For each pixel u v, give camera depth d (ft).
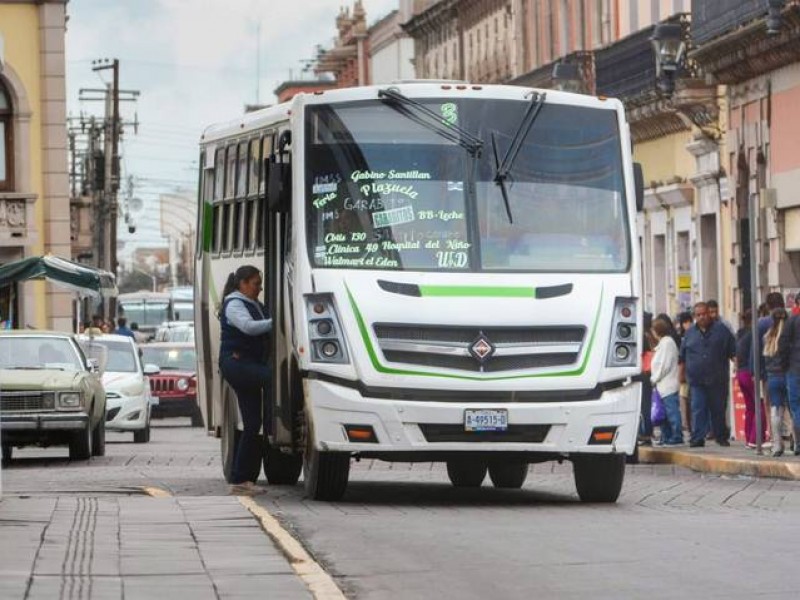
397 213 115.55
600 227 117.50
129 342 248.32
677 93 258.78
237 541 88.48
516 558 84.94
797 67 229.25
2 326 319.47
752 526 99.55
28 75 366.43
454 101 117.70
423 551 88.22
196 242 156.87
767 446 181.06
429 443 112.88
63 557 81.25
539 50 390.63
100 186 550.77
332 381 113.60
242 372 124.47
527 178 117.19
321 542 92.48
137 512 103.30
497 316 113.50
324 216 115.85
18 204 362.94
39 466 178.29
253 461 125.90
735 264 255.09
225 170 142.92
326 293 114.11
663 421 193.57
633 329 116.37
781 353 167.12
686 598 70.95
